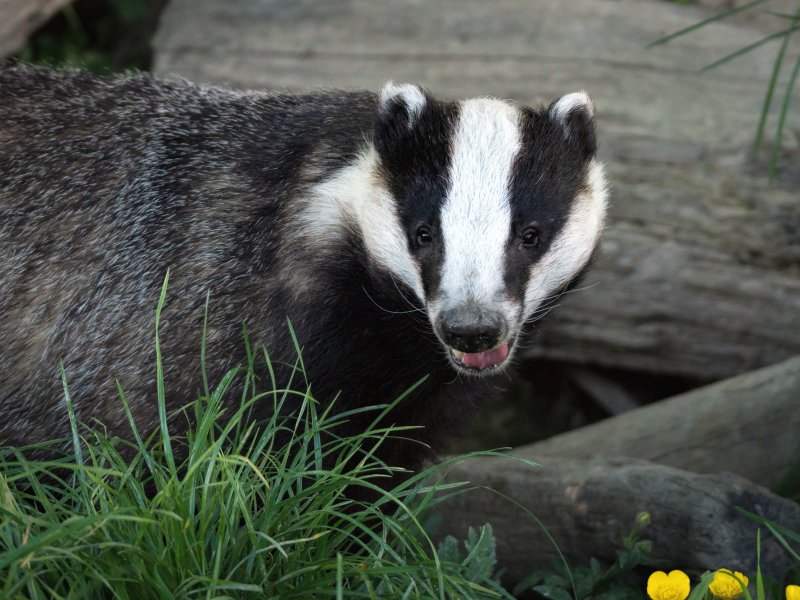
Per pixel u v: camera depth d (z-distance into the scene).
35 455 9.54
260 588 7.01
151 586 7.12
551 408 15.13
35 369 9.43
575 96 9.05
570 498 10.27
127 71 10.58
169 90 9.98
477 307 8.21
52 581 7.29
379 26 14.87
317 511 7.79
